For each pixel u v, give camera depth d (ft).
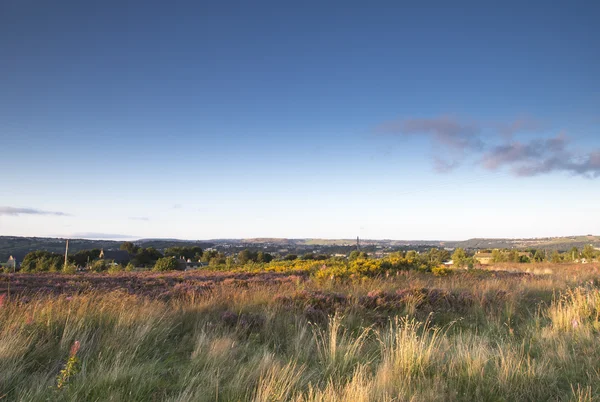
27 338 17.98
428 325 25.96
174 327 22.82
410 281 43.34
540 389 14.07
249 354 19.04
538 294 36.42
